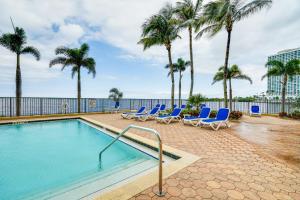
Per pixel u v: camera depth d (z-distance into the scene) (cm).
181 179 269
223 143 497
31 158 475
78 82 1420
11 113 1095
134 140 552
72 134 770
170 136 589
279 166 328
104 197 218
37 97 1184
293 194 232
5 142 641
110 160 454
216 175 286
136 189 237
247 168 317
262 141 524
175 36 1340
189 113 1127
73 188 289
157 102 1917
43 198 273
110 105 1628
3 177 357
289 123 943
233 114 1100
